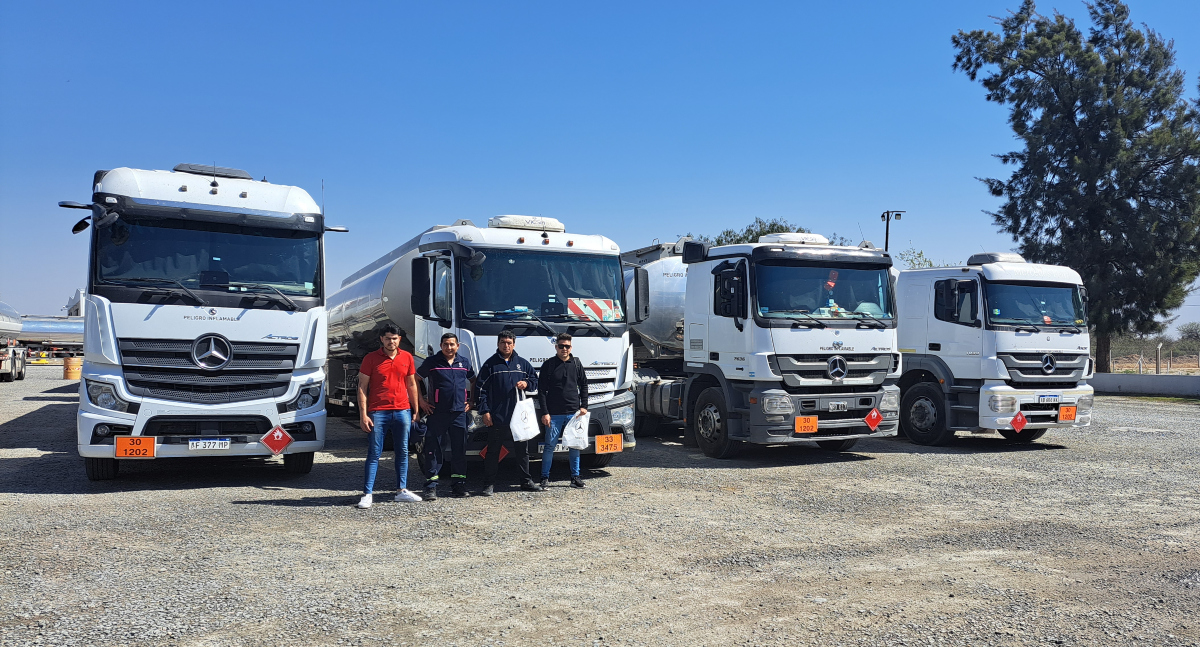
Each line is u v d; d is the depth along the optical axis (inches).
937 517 310.3
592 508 323.9
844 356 452.4
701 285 488.7
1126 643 178.4
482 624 186.4
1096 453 502.0
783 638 179.9
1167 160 1277.1
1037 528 292.2
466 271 383.6
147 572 223.0
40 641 169.3
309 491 354.9
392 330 331.3
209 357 347.9
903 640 179.0
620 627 185.8
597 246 414.3
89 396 337.1
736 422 457.7
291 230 376.8
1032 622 191.6
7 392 986.1
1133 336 1311.5
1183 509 328.2
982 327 509.0
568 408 370.0
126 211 348.8
